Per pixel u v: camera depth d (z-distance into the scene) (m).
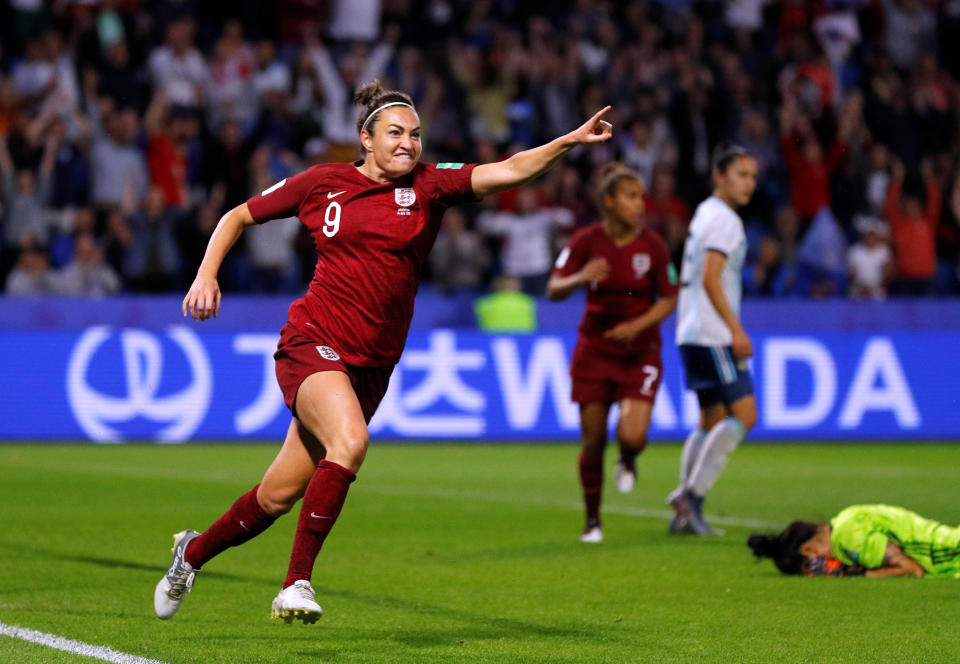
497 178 15.35
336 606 18.55
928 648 15.74
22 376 49.44
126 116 54.31
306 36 62.06
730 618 17.69
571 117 63.94
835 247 60.56
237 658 14.84
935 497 34.69
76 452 46.25
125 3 60.12
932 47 74.75
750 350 26.06
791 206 62.78
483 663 14.73
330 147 60.06
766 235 63.38
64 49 57.97
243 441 50.97
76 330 49.88
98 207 54.22
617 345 26.44
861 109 68.31
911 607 18.53
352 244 15.41
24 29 59.56
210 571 21.81
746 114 65.81
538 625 17.14
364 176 15.66
